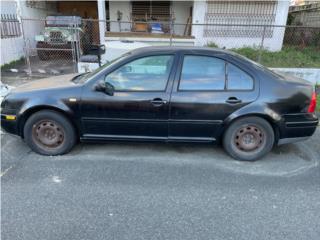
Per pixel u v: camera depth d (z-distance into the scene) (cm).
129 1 1252
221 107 342
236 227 240
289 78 369
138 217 251
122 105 345
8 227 236
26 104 351
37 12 1269
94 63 827
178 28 1276
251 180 316
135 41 945
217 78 345
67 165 341
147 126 354
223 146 367
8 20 959
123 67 346
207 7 1038
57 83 374
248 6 1029
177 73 344
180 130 356
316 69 812
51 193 284
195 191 292
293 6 1614
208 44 1066
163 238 226
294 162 362
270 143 356
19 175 317
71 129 361
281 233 233
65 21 1027
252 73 345
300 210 264
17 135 370
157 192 289
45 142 365
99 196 280
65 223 242
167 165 346
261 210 263
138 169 335
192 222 245
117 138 366
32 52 1240
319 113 553
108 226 239
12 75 855
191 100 341
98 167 338
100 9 1055
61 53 1081
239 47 1070
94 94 346
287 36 1164
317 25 1302
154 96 341
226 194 287
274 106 342
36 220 245
